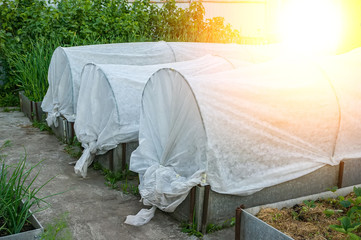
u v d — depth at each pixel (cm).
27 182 437
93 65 493
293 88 362
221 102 335
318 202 353
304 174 371
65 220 352
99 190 424
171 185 337
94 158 507
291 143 363
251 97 346
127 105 462
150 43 717
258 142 346
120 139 454
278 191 368
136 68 511
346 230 279
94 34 831
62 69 611
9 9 812
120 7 899
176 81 349
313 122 369
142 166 390
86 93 500
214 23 1013
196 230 336
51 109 636
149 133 394
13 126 679
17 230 284
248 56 763
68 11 818
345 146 392
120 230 338
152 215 358
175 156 358
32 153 539
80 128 495
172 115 356
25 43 806
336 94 376
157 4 1017
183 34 987
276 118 353
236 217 305
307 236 291
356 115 388
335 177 397
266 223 290
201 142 327
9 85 847
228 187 335
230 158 335
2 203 295
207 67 520
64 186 432
